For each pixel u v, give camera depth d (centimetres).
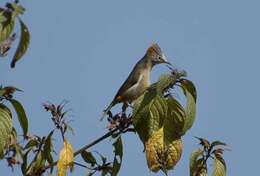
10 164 1069
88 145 1106
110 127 1106
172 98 1044
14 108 986
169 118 1038
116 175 1102
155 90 1040
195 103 1045
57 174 1057
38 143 1083
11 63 838
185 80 1047
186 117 1035
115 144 1106
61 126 1071
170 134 1034
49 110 1069
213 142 1070
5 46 952
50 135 1073
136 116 1028
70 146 1070
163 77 1037
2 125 957
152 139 1025
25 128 1002
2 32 823
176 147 1030
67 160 1062
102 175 1112
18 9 823
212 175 1066
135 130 1044
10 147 1064
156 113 1023
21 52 837
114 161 1103
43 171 1083
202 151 1071
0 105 973
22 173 1083
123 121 1105
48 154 1080
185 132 1036
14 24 826
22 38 836
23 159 1080
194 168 1065
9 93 970
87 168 1108
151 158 1026
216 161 1068
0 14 826
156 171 1031
